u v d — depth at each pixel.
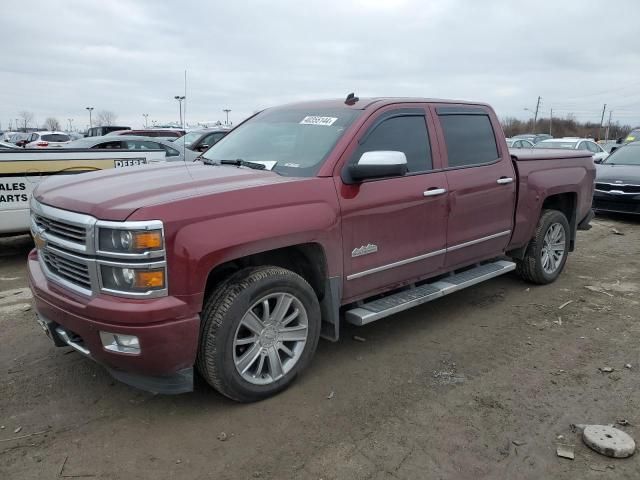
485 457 2.98
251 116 5.20
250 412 3.40
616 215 11.33
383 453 3.00
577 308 5.40
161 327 2.95
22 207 7.01
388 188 4.05
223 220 3.13
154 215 2.91
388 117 4.24
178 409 3.43
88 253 2.98
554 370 4.02
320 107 4.52
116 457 2.95
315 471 2.85
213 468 2.87
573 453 3.01
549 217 5.95
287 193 3.46
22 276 6.45
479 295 5.79
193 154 12.09
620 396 3.64
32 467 2.86
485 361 4.17
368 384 3.78
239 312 3.24
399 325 4.91
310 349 3.71
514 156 5.43
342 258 3.79
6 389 3.66
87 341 3.10
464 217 4.75
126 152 8.02
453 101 4.90
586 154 6.55
